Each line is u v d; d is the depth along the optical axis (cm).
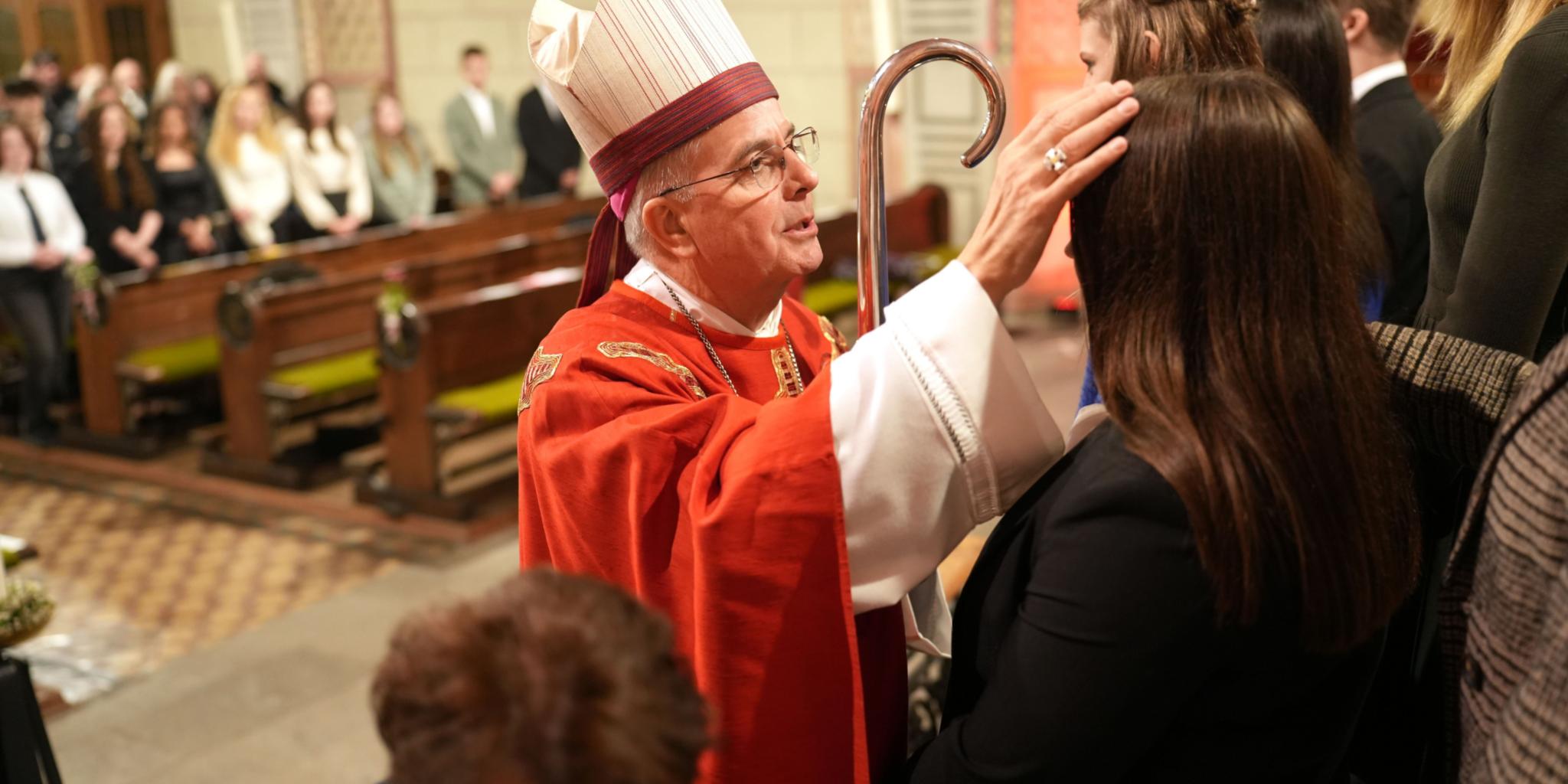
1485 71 151
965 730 105
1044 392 579
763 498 116
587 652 68
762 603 118
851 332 687
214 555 480
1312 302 96
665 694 70
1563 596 81
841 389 117
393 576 454
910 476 116
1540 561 86
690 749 69
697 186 141
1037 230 111
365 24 1073
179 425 617
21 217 589
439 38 1038
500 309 524
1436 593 130
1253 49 149
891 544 118
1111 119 101
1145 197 98
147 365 580
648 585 127
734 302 149
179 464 582
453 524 491
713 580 118
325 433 562
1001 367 115
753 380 151
